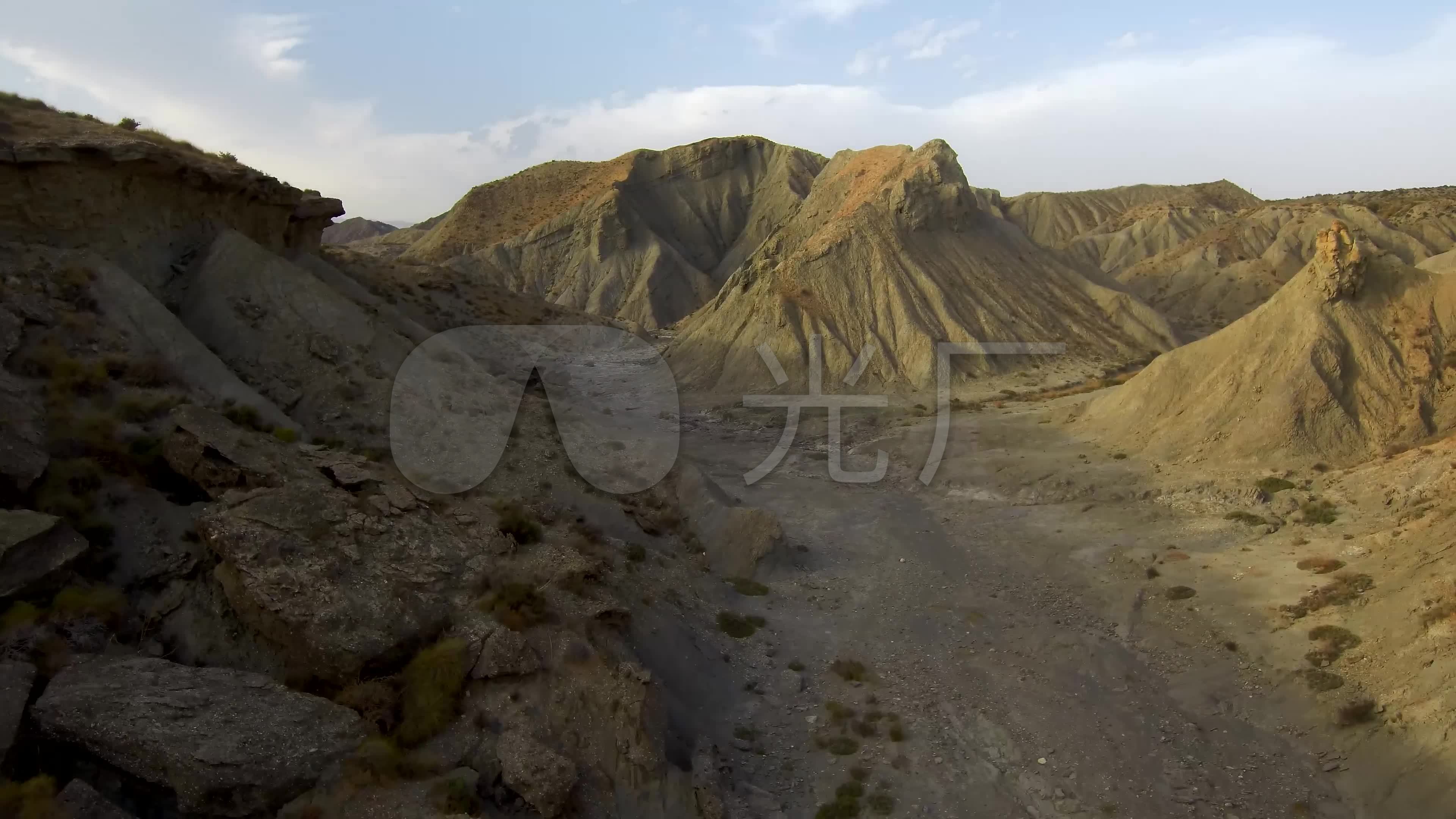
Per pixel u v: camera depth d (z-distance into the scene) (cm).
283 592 1070
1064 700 1429
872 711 1402
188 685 935
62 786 816
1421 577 1525
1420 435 2409
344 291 2494
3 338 1389
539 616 1214
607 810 1016
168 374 1555
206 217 2114
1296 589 1734
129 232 1889
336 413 1812
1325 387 2559
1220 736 1319
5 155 1644
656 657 1377
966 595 1895
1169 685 1476
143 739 845
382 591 1145
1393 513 1980
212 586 1115
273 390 1819
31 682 873
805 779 1222
